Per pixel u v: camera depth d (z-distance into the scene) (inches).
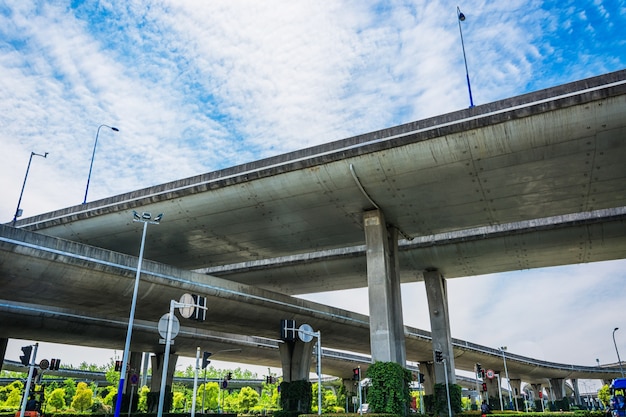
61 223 1465.3
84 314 1578.5
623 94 878.4
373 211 1270.9
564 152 1008.9
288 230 1413.6
